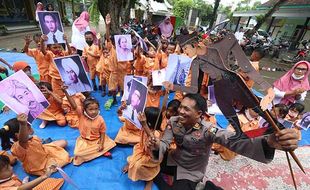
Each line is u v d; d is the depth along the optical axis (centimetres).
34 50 387
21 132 212
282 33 1973
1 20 1534
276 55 1466
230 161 322
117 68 441
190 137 208
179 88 195
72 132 350
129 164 261
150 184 254
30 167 244
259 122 312
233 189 274
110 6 1027
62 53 437
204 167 234
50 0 2044
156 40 716
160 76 388
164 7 2722
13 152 237
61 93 387
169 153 250
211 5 3509
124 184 258
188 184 226
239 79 130
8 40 1208
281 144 124
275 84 422
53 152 272
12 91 240
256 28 1402
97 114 285
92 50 499
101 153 292
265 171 310
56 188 234
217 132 190
